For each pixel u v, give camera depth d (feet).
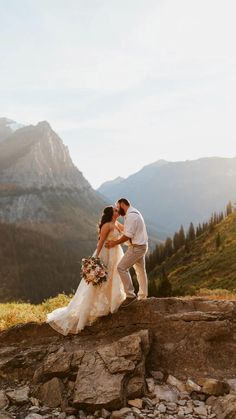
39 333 28.73
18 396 23.59
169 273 417.90
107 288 28.07
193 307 28.91
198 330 26.73
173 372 25.17
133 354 24.31
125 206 28.63
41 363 26.18
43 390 23.68
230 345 26.66
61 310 29.32
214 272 323.16
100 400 21.84
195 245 481.05
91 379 23.04
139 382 23.20
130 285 27.89
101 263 27.66
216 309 28.58
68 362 24.61
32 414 21.86
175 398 23.06
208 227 528.63
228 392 23.35
